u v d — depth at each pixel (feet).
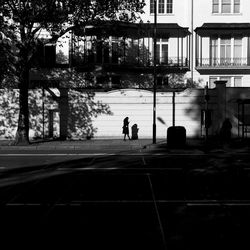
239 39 121.49
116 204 29.86
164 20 121.80
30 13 77.51
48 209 28.30
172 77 121.19
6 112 96.78
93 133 98.37
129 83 120.78
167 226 23.77
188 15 121.08
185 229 23.09
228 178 41.86
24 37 80.23
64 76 119.75
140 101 98.07
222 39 121.80
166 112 98.12
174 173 45.39
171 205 29.48
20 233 22.44
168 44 121.80
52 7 78.43
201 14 121.39
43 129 97.60
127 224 24.27
